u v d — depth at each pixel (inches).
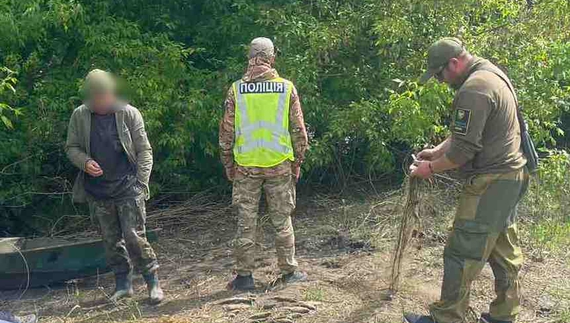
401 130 285.0
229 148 221.5
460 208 177.9
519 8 312.3
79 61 295.0
